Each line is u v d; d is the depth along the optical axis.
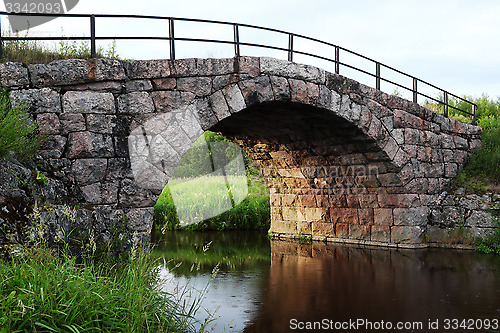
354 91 11.59
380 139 12.26
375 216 14.04
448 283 9.40
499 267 10.78
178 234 16.83
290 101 10.20
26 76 7.62
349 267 11.12
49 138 7.62
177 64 8.71
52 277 4.50
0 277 4.38
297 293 8.70
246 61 9.53
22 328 3.94
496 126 16.52
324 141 13.40
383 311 7.57
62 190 7.36
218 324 6.84
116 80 8.18
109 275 6.80
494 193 13.13
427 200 13.57
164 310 5.48
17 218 6.06
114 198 7.99
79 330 4.15
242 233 17.31
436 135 13.80
